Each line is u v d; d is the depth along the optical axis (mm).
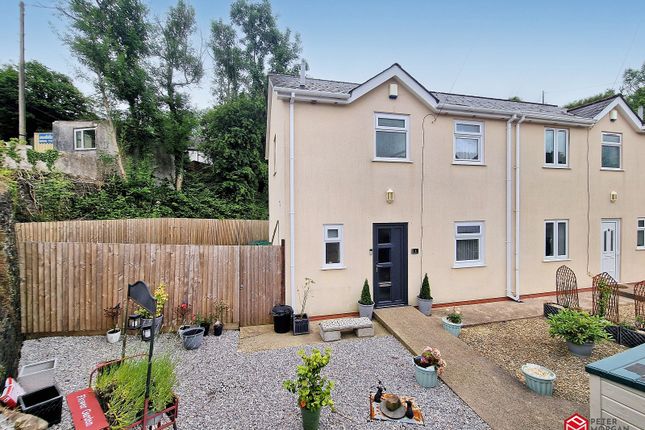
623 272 11406
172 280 7391
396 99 8914
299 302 8133
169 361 3902
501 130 9953
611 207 11250
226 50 24578
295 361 5820
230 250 7703
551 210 10484
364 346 6543
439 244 9305
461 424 4012
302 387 3734
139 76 17891
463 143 9742
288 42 25500
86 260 6938
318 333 7277
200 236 12969
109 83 16719
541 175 10383
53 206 12344
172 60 21125
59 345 6383
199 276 7535
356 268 8578
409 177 9031
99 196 14930
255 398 4594
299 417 4145
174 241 12539
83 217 13422
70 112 21391
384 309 8508
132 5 18094
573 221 10773
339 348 6434
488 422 4016
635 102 23203
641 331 6582
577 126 10758
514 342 6848
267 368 5539
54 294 6766
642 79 25578
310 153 8234
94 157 16219
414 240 9062
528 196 10211
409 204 9023
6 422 3242
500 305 9422
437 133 9297
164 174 20047
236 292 7719
